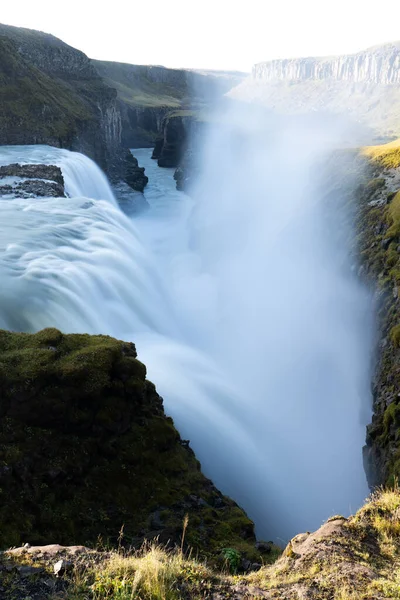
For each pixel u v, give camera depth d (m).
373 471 18.92
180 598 7.01
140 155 149.88
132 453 14.85
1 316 21.00
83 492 13.44
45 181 44.62
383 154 44.53
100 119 94.06
